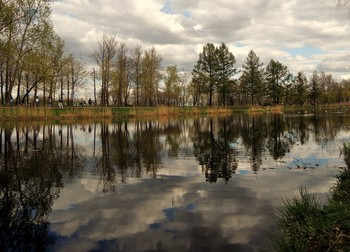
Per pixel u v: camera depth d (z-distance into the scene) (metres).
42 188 9.51
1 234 6.25
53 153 15.72
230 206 7.61
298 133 23.09
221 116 50.88
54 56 41.03
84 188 9.46
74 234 6.21
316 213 6.16
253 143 18.59
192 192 8.88
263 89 76.31
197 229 6.30
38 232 6.33
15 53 33.50
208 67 66.69
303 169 11.36
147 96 61.88
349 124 29.53
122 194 8.78
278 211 7.15
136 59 59.56
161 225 6.55
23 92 51.56
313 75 85.38
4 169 12.09
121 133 25.03
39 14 32.91
